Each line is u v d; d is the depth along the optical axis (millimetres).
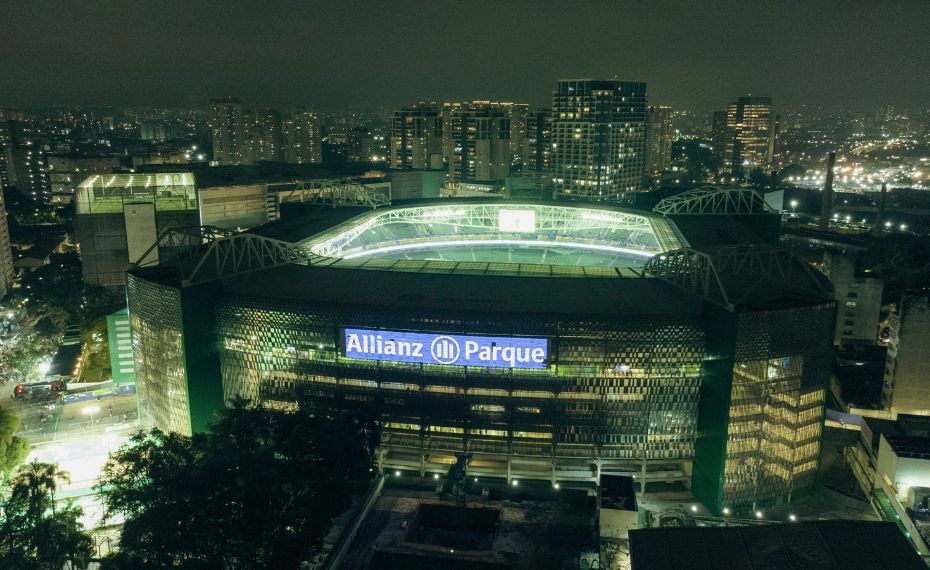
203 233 173875
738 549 72688
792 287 138125
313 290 145000
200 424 143500
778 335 123562
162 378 146875
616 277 154125
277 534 97000
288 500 104125
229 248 160875
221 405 146750
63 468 150750
